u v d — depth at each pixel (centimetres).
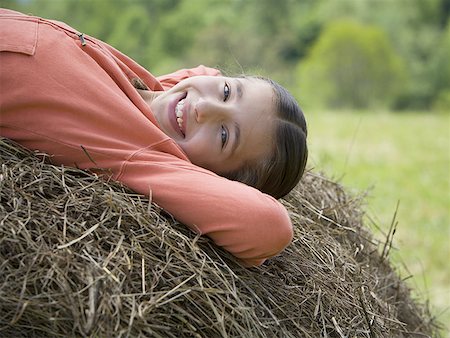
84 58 265
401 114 2191
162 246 238
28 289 213
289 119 280
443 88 3938
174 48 4112
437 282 633
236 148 273
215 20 4316
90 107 254
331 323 265
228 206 248
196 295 230
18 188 233
